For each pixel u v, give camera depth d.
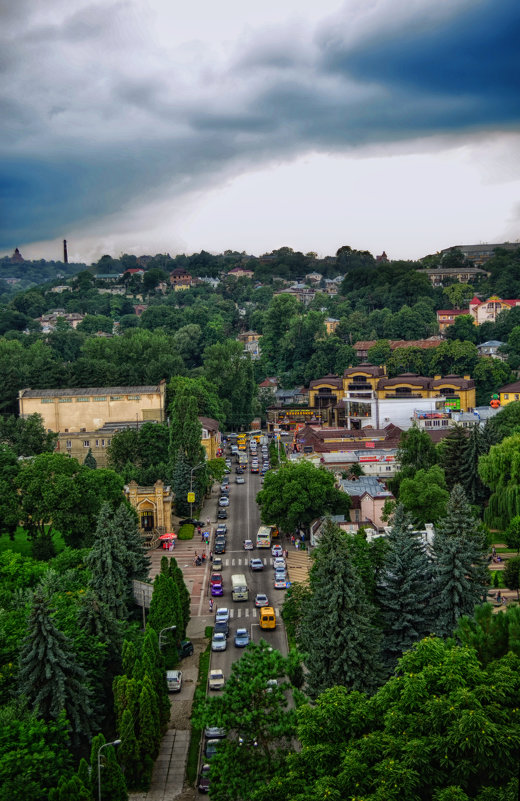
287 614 111.88
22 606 102.00
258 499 163.88
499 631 77.25
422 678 65.38
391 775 56.81
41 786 72.25
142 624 113.06
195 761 86.75
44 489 147.00
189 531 174.12
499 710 61.06
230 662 109.19
